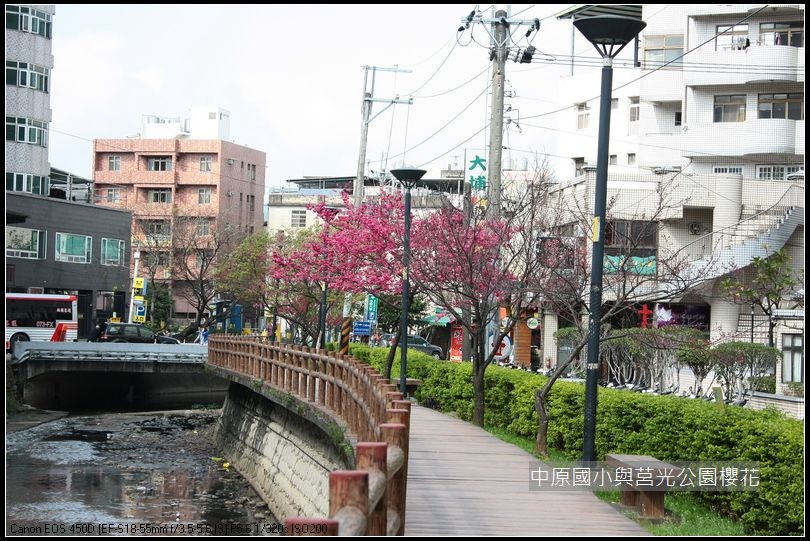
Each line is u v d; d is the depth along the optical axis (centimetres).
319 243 3725
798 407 2059
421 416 2417
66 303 4819
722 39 4116
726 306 3322
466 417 2383
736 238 3500
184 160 7431
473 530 1040
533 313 3809
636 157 4853
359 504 577
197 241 6203
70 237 5388
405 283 2352
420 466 1508
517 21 2378
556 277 1947
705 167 4206
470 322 2664
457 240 2072
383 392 1318
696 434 1223
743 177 3675
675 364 2541
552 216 2955
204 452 3172
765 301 3262
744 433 1137
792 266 3397
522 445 1844
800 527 1034
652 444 1351
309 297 4050
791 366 2392
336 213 3453
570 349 3291
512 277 2142
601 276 1380
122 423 3803
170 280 6762
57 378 4359
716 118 4156
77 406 4478
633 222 2414
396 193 3030
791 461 1044
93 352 4075
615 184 3719
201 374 4984
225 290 5616
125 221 5869
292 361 2491
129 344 4172
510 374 2127
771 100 4072
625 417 1454
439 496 1248
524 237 2184
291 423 2447
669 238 3591
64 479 2516
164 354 4209
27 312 4712
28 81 4981
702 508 1245
